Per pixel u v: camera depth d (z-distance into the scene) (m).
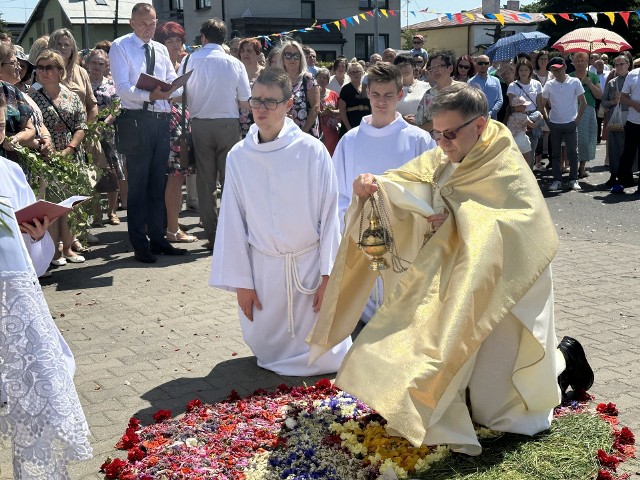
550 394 4.11
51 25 46.25
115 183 10.04
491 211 3.91
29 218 3.62
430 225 4.34
